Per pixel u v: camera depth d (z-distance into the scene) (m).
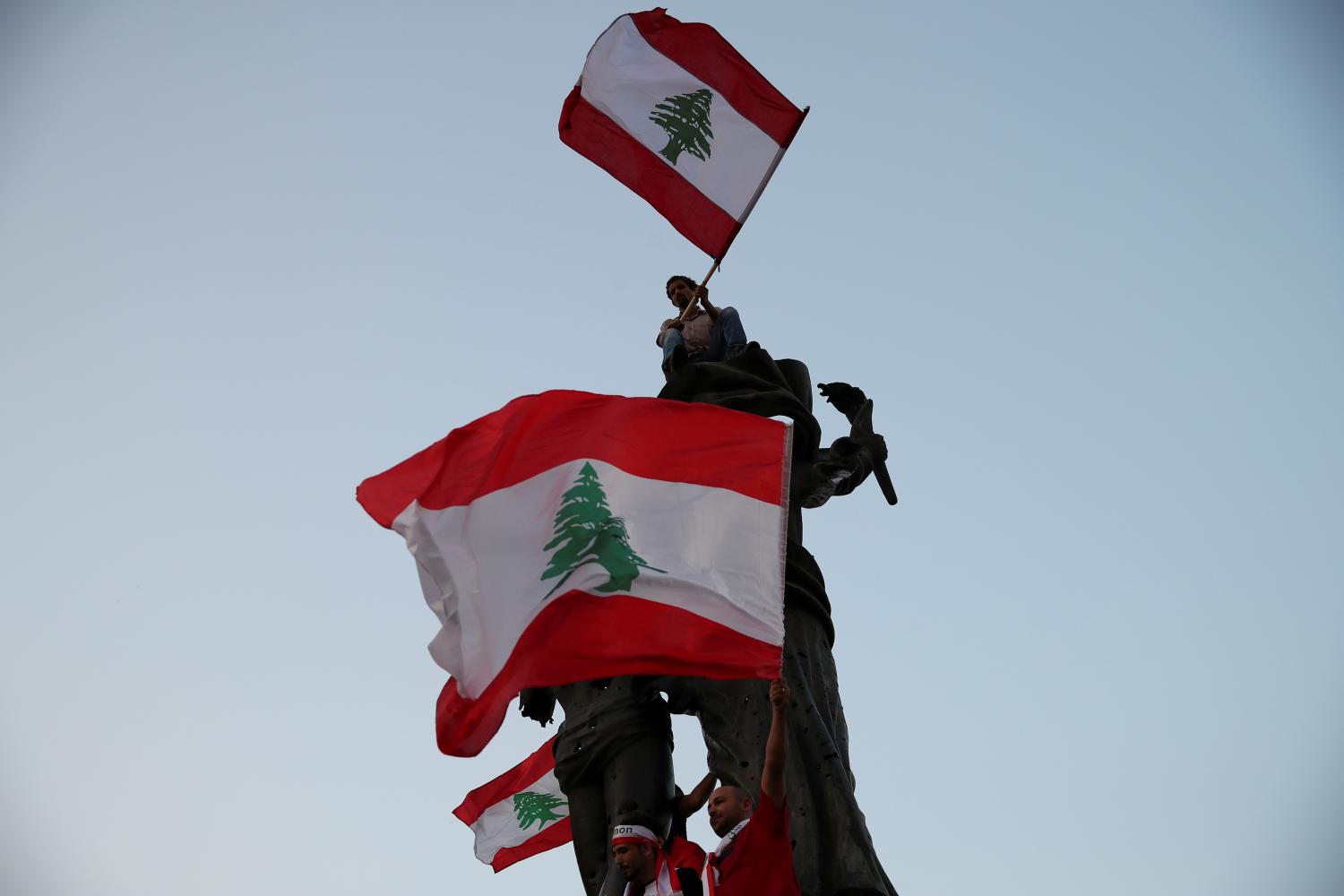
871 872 13.64
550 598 14.26
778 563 14.66
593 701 15.44
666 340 18.38
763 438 15.54
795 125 18.48
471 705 13.70
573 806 15.23
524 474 14.98
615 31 18.86
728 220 18.39
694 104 18.77
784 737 11.04
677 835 15.12
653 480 15.09
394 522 14.45
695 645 13.97
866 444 17.59
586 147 18.86
